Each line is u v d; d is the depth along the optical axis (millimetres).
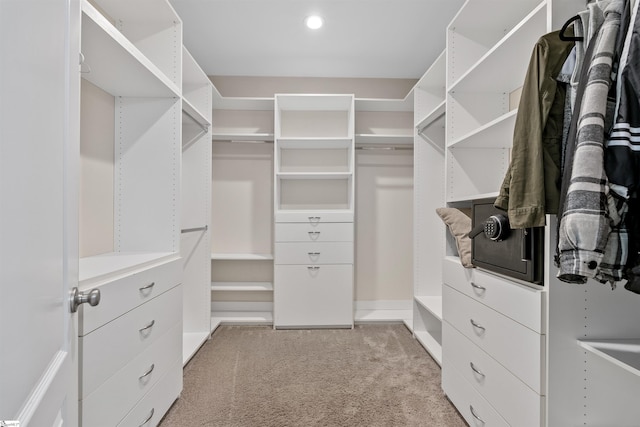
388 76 3246
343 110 3279
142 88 1719
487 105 2006
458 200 1898
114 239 1826
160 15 1817
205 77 2537
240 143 3266
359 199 3311
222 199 3264
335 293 2902
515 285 1212
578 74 978
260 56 2834
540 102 1031
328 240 2896
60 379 630
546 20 1211
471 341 1542
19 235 459
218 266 3268
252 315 3139
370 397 1817
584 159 838
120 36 1289
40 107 536
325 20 2316
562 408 1078
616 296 1098
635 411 1098
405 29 2422
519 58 1541
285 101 3021
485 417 1410
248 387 1917
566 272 853
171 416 1641
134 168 1834
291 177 3133
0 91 401
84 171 1604
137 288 1350
